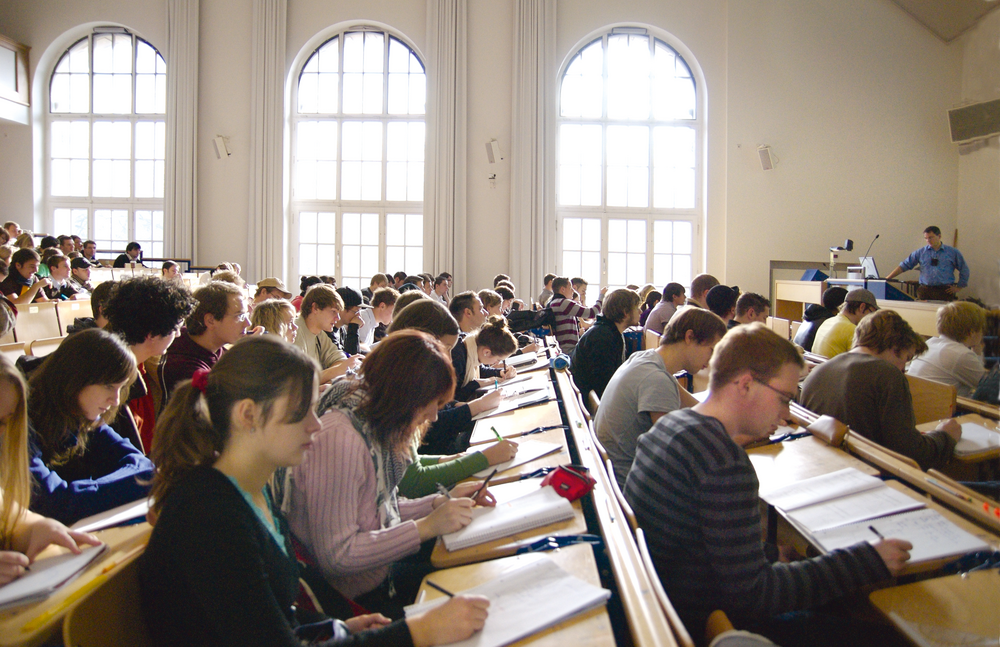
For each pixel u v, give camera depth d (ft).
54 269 19.34
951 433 6.66
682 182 31.50
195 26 30.14
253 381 3.33
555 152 30.30
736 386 4.65
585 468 5.17
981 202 27.43
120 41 31.83
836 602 4.80
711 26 30.40
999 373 7.21
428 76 29.99
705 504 4.15
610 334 10.98
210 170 30.73
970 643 3.35
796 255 29.89
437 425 8.15
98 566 3.68
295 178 31.71
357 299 14.03
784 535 5.80
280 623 3.09
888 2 29.55
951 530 4.35
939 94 29.45
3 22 31.37
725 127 30.14
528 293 29.99
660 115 31.48
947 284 23.49
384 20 30.55
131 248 27.07
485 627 3.30
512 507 4.80
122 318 6.43
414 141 31.63
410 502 5.26
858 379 6.97
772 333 4.72
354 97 31.58
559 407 8.98
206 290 7.62
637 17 30.45
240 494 3.26
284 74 30.40
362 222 31.83
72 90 32.12
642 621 3.13
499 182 30.42
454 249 30.19
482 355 10.28
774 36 29.81
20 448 3.83
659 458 4.51
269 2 30.07
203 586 2.98
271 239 30.37
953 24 28.25
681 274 31.53
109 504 4.92
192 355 7.55
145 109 31.94
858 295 11.98
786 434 6.71
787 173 29.91
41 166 32.09
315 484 4.45
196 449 3.29
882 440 6.87
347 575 4.53
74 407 4.95
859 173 29.81
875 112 29.76
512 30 30.17
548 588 3.61
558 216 31.48
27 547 3.74
